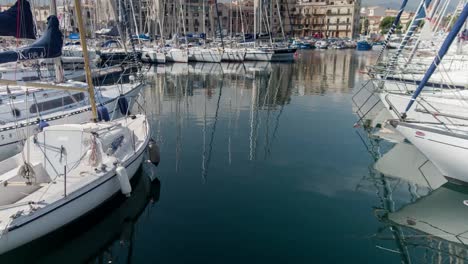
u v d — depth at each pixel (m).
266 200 9.52
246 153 13.41
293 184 10.57
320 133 16.38
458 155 9.45
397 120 10.65
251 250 7.34
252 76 38.31
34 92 12.61
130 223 8.29
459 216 8.88
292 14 120.50
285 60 52.09
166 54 47.88
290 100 25.06
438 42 15.70
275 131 16.72
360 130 16.91
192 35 64.69
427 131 9.79
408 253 7.37
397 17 23.38
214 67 45.88
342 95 27.12
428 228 8.29
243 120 19.05
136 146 10.30
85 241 7.69
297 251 7.32
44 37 11.23
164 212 8.80
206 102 24.30
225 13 96.12
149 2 62.56
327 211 9.01
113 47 32.91
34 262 7.03
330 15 118.25
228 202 9.36
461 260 7.25
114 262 7.06
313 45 89.31
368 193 10.03
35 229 6.66
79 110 13.26
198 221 8.42
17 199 7.60
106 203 8.48
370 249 7.47
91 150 8.41
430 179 11.05
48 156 8.59
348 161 12.65
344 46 92.44
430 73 10.24
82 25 9.20
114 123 10.00
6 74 14.98
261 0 57.72
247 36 53.81
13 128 11.37
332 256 7.22
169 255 7.17
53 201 6.91
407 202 9.58
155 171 11.25
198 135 15.95
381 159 12.84
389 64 18.62
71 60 25.91
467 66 18.05
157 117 19.58
